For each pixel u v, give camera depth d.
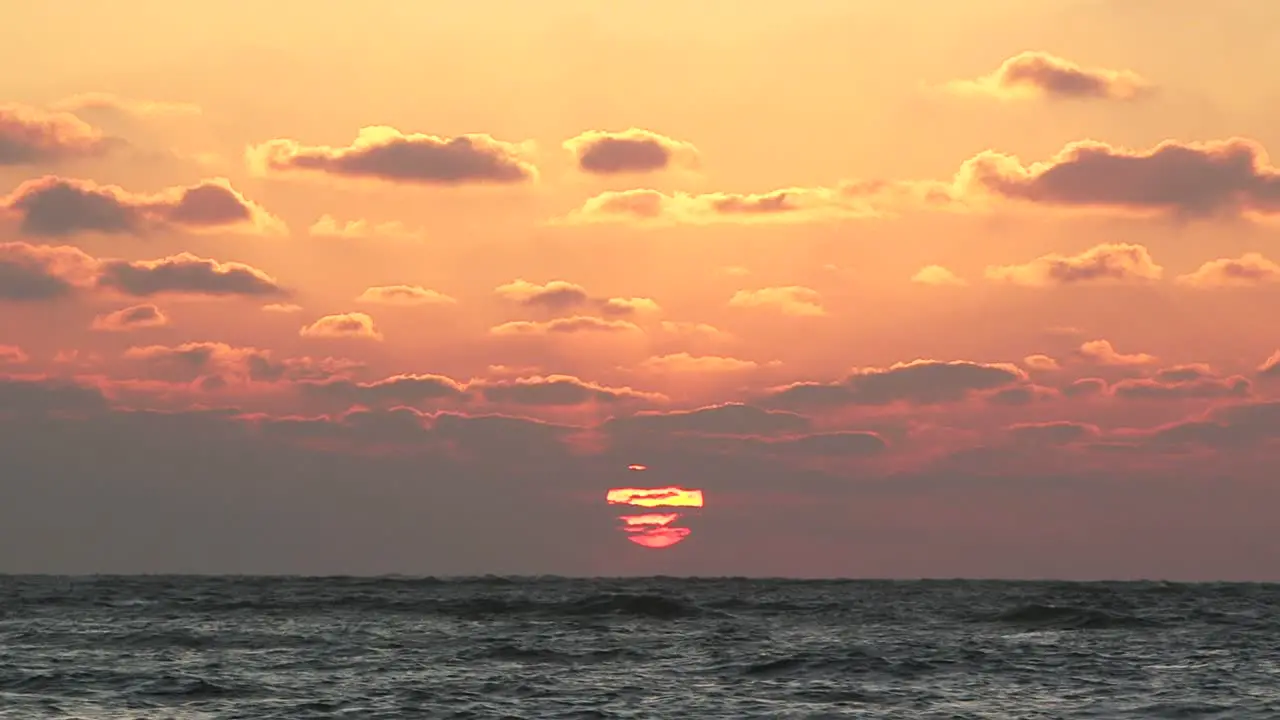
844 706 107.56
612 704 107.88
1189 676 127.81
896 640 169.00
